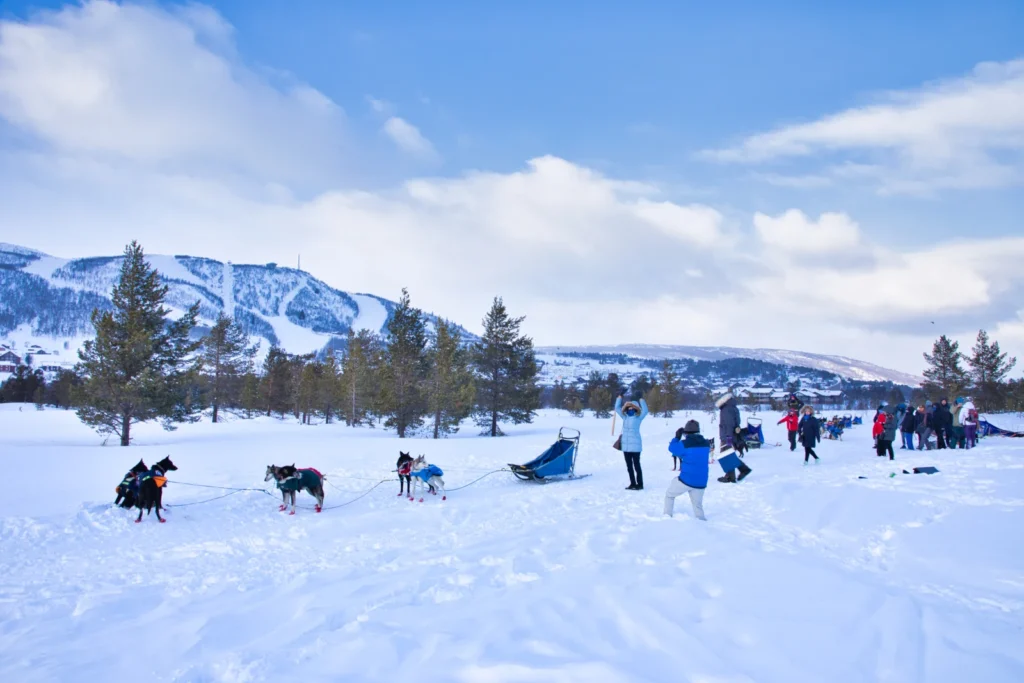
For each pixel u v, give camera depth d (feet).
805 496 33.40
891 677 13.07
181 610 19.36
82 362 91.66
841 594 18.02
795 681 12.96
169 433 121.49
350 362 147.84
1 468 45.85
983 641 14.80
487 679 13.29
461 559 24.12
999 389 156.15
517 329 131.13
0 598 20.89
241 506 36.58
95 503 34.96
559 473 46.11
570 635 15.60
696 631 15.58
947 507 28.81
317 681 13.60
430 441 79.97
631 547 24.12
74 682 14.47
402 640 15.60
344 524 32.07
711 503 34.63
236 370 185.98
